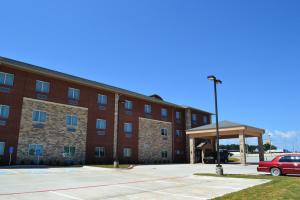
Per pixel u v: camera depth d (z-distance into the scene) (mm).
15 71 29000
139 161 41031
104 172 23562
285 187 13039
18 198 10547
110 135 37375
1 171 21266
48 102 31156
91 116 35469
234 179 17984
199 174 20719
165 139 46281
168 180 17875
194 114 52375
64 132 32125
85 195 11625
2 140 26969
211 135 42406
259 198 10148
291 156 19922
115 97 39156
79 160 33125
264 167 20734
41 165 28375
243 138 36750
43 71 30672
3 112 27469
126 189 13555
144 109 43625
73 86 34156
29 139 28891
